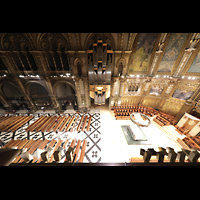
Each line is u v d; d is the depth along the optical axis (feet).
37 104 52.44
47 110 53.11
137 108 49.24
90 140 32.17
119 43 34.32
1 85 46.14
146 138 33.40
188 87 35.14
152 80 42.45
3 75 41.14
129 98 48.44
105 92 38.06
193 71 33.06
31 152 26.07
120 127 39.11
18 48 35.99
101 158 26.50
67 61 39.09
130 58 38.50
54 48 36.09
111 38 33.53
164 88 41.65
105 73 33.86
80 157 25.46
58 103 49.62
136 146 30.76
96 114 48.32
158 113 44.21
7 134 34.50
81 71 39.75
